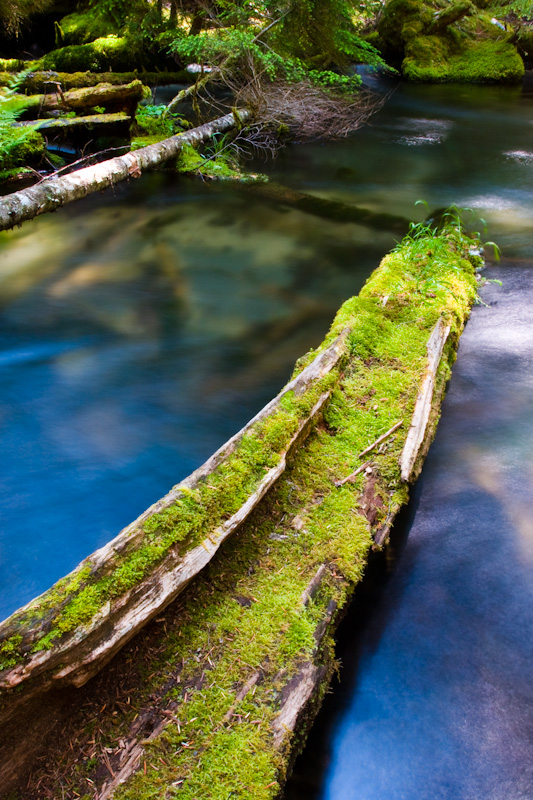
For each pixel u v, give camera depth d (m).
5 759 1.75
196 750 1.83
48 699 1.85
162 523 2.22
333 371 3.49
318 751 2.11
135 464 3.48
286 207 8.12
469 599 2.68
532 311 5.19
